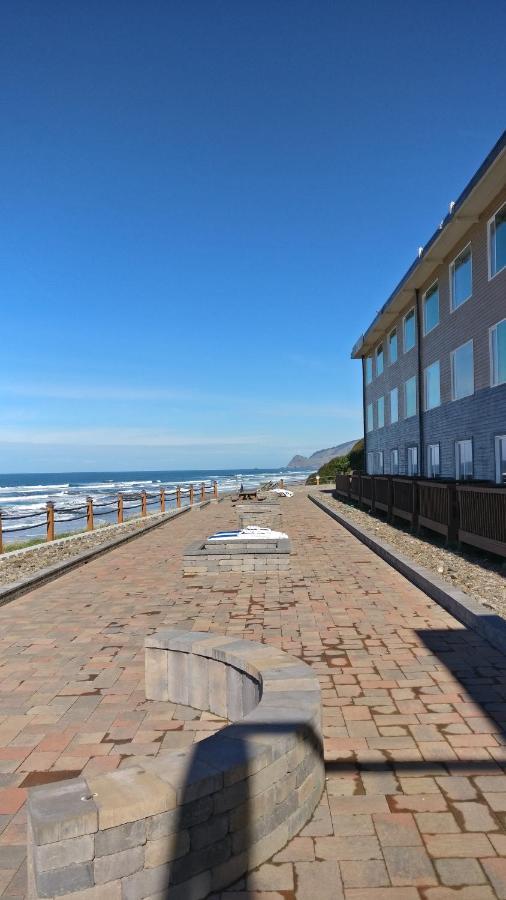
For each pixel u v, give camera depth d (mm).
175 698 4492
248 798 2537
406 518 15055
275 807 2666
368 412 35219
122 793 2287
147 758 3662
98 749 3799
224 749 2621
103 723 4180
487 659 5211
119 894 2197
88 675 5145
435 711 4148
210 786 2400
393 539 13062
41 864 2109
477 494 10047
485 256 16500
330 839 2758
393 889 2436
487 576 8586
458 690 4523
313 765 2971
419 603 7320
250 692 3857
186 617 6938
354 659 5285
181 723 4145
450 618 6602
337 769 3383
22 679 5074
